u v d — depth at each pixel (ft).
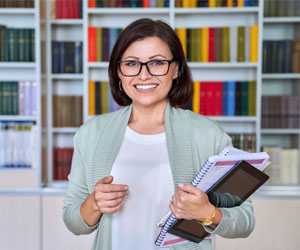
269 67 10.78
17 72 11.58
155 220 4.53
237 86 10.73
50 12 10.97
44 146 10.85
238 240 10.24
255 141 10.65
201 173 3.67
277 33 11.59
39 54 10.25
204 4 10.57
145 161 4.67
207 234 4.36
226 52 10.66
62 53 10.94
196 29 10.69
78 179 4.98
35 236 10.40
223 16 11.40
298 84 11.05
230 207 4.19
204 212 3.82
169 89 4.66
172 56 4.63
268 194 10.22
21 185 10.43
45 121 10.94
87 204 4.46
